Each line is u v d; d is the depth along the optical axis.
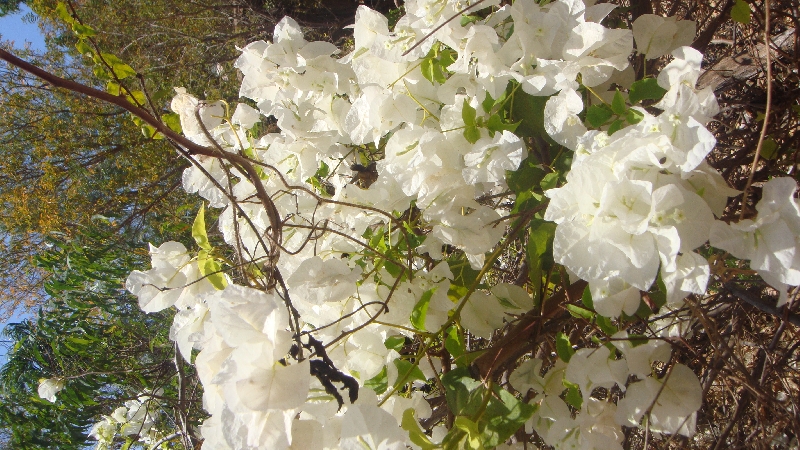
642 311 0.51
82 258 1.36
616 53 0.50
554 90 0.51
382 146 0.77
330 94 0.64
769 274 0.42
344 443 0.47
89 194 2.36
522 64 0.52
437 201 0.55
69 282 1.39
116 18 2.55
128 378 1.30
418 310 0.56
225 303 0.45
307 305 0.59
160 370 1.31
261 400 0.43
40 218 2.26
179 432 1.06
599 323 0.51
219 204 0.68
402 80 0.58
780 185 0.42
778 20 0.67
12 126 2.51
